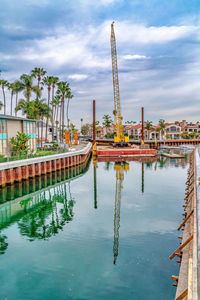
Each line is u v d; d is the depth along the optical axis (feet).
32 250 49.39
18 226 64.39
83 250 49.16
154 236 55.77
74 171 162.50
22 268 42.42
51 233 58.59
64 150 168.86
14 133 138.92
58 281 38.45
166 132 465.88
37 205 85.87
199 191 64.03
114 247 49.98
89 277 39.22
